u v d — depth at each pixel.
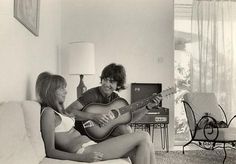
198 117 4.62
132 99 4.91
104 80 2.70
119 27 5.10
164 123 4.63
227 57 5.43
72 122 2.11
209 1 5.44
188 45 5.78
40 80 2.12
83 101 2.69
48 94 2.07
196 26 5.46
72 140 2.02
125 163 1.88
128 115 2.58
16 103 1.77
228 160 4.18
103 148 1.98
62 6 5.05
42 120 1.93
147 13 5.15
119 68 2.74
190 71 5.45
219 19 5.44
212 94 4.88
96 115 2.49
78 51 4.24
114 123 2.52
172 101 5.07
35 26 2.99
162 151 4.88
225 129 4.15
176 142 5.60
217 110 4.77
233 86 5.44
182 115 5.72
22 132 1.65
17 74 2.42
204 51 5.40
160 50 5.14
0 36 2.02
